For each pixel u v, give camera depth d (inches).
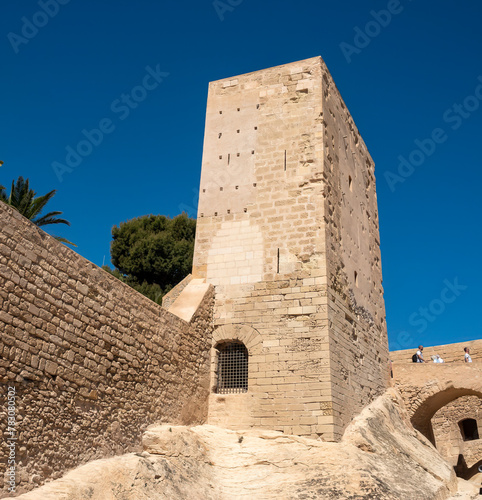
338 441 658.8
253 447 625.9
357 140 1010.7
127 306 573.6
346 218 868.0
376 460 645.3
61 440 457.1
